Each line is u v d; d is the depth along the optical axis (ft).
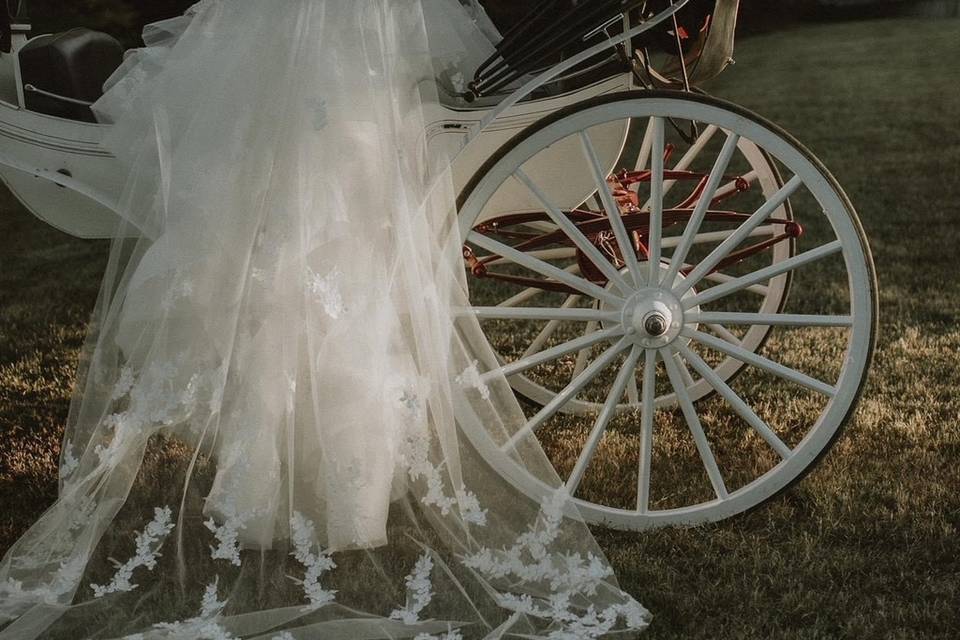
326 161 7.14
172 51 7.45
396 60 7.25
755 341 10.00
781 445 7.94
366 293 7.18
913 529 8.13
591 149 7.38
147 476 7.34
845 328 13.16
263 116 7.22
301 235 7.13
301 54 7.11
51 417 10.75
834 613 7.08
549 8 7.13
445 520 7.33
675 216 7.94
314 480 7.31
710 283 15.28
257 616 6.90
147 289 7.27
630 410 10.37
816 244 17.44
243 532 7.25
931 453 9.50
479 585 7.15
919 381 11.25
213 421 7.30
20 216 21.06
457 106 7.54
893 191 21.49
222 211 7.23
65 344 13.24
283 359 7.16
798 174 7.41
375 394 7.16
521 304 10.87
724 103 7.28
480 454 7.42
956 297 14.32
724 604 7.20
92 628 6.87
